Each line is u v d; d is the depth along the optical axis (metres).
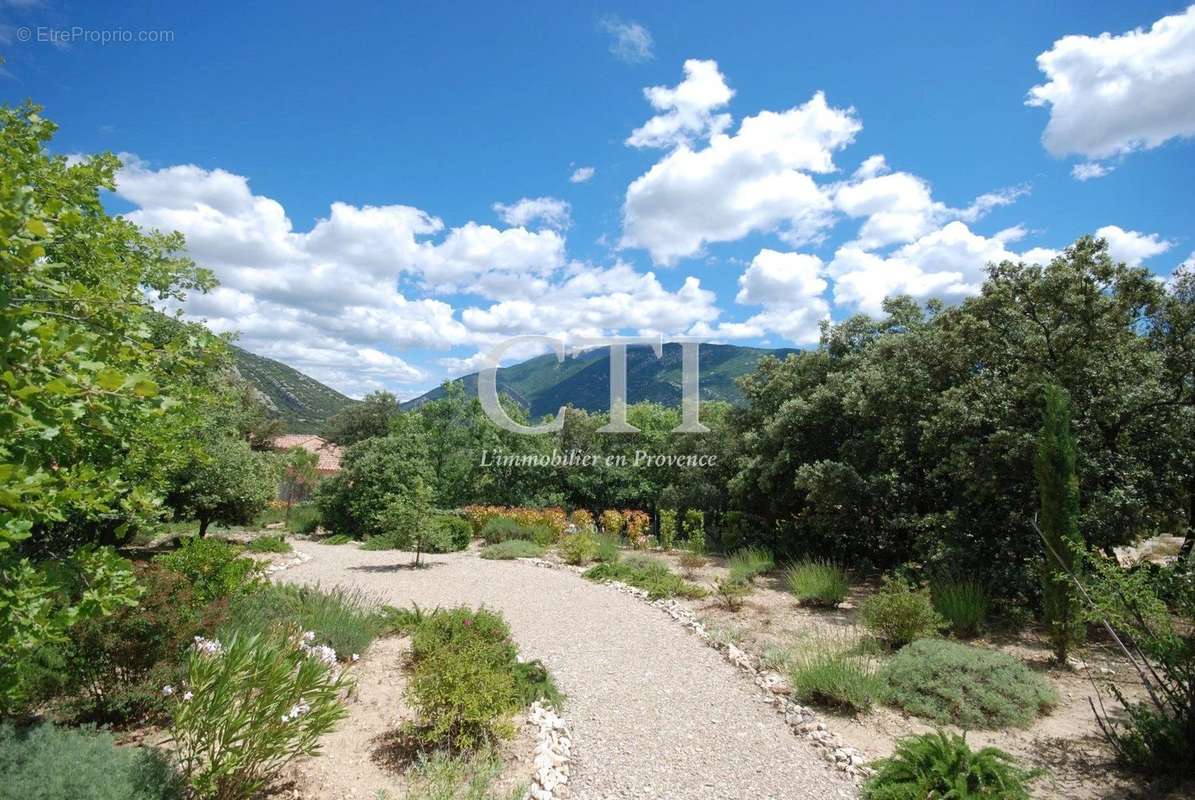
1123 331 8.73
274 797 3.60
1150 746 4.33
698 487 17.98
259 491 14.65
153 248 6.46
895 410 11.43
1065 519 6.75
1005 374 9.75
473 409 21.88
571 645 7.43
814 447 14.17
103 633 4.15
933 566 9.35
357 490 18.95
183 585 4.94
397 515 13.70
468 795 3.68
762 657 6.81
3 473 1.66
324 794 3.66
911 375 11.16
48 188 3.45
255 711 3.46
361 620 6.62
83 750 2.96
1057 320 8.99
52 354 1.93
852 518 12.10
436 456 21.33
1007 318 9.52
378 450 19.08
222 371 13.64
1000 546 8.93
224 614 4.91
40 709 4.01
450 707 4.31
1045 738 4.93
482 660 5.00
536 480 21.69
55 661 3.96
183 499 13.41
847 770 4.35
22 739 2.95
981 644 7.52
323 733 4.02
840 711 5.41
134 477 4.11
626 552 15.06
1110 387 8.55
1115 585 5.07
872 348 14.06
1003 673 5.56
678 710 5.46
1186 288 8.79
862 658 6.48
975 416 9.23
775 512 15.01
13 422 1.81
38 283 2.05
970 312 10.09
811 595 9.49
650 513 21.12
